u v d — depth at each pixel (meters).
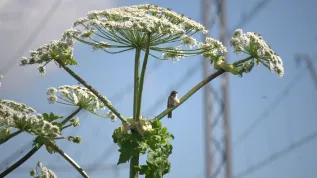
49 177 13.08
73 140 12.68
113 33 12.12
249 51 12.55
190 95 12.63
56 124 12.69
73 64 12.65
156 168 11.66
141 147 11.73
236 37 12.57
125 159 11.70
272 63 12.34
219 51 12.96
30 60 12.55
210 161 29.56
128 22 11.63
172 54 12.79
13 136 11.70
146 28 11.56
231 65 12.69
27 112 12.16
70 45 12.23
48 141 12.26
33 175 13.00
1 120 11.45
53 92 13.08
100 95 12.38
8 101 12.16
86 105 13.31
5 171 12.02
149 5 12.66
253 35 12.48
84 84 12.59
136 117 12.16
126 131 11.97
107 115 13.61
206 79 12.88
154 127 12.02
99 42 12.22
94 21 11.90
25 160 12.22
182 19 12.48
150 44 12.26
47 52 12.55
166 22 11.77
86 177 12.58
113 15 12.02
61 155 12.49
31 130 11.83
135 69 12.40
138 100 12.23
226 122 29.86
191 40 12.48
